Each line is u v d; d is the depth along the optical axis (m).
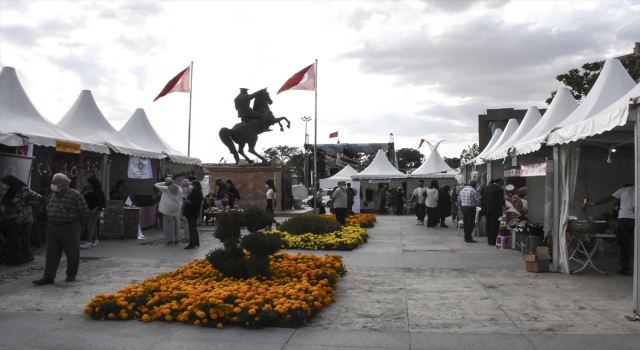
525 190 12.88
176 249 12.45
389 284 8.06
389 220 25.38
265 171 24.28
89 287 7.79
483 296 7.17
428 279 8.48
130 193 18.73
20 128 12.14
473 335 5.34
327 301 6.59
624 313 6.16
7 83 13.28
